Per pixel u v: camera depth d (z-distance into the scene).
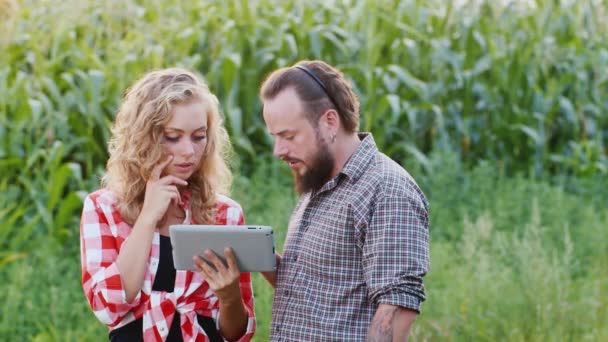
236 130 6.55
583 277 5.89
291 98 2.61
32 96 6.54
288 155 2.65
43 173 6.02
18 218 6.02
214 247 2.64
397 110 6.82
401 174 2.65
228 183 3.08
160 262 2.83
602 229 6.22
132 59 6.71
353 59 7.64
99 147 6.66
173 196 2.77
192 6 7.77
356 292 2.62
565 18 8.74
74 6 7.03
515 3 8.44
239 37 7.14
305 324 2.65
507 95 7.83
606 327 4.76
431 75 7.83
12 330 4.67
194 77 2.85
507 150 7.80
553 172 8.02
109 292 2.68
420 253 2.58
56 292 4.89
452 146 7.59
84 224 2.82
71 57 6.96
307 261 2.68
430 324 4.66
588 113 8.23
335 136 2.67
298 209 2.84
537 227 5.78
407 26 8.08
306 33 7.49
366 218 2.60
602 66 8.13
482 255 5.20
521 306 4.85
